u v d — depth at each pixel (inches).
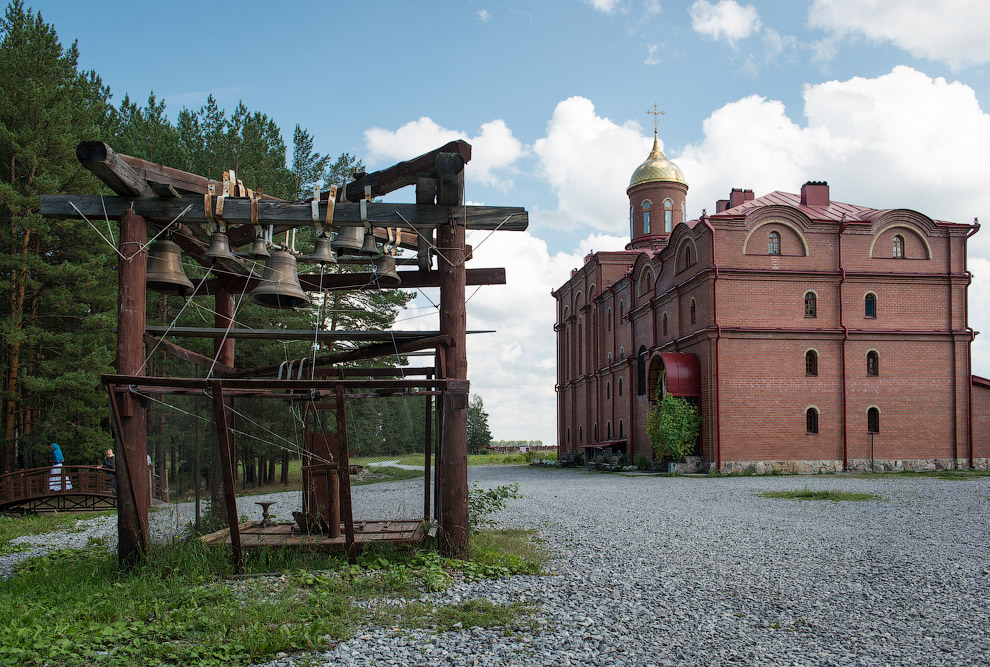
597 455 1771.7
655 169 2005.4
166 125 1357.0
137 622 253.0
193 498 364.2
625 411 1640.0
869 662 222.7
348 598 282.4
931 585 329.1
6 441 941.2
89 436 985.5
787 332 1259.8
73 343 969.5
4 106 942.4
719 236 1270.9
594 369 1905.8
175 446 358.9
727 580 338.0
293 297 359.3
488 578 334.0
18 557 468.8
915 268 1316.4
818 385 1264.8
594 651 230.1
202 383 311.1
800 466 1243.8
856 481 1013.2
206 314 1007.6
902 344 1295.5
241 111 1341.0
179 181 352.2
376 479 414.3
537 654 226.4
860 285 1295.5
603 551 421.7
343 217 360.2
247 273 429.7
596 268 1870.1
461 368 370.6
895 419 1280.8
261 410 386.9
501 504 517.3
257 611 258.4
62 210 342.6
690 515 613.3
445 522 354.0
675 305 1402.6
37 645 221.0
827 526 534.3
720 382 1239.5
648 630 254.1
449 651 228.5
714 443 1230.3
